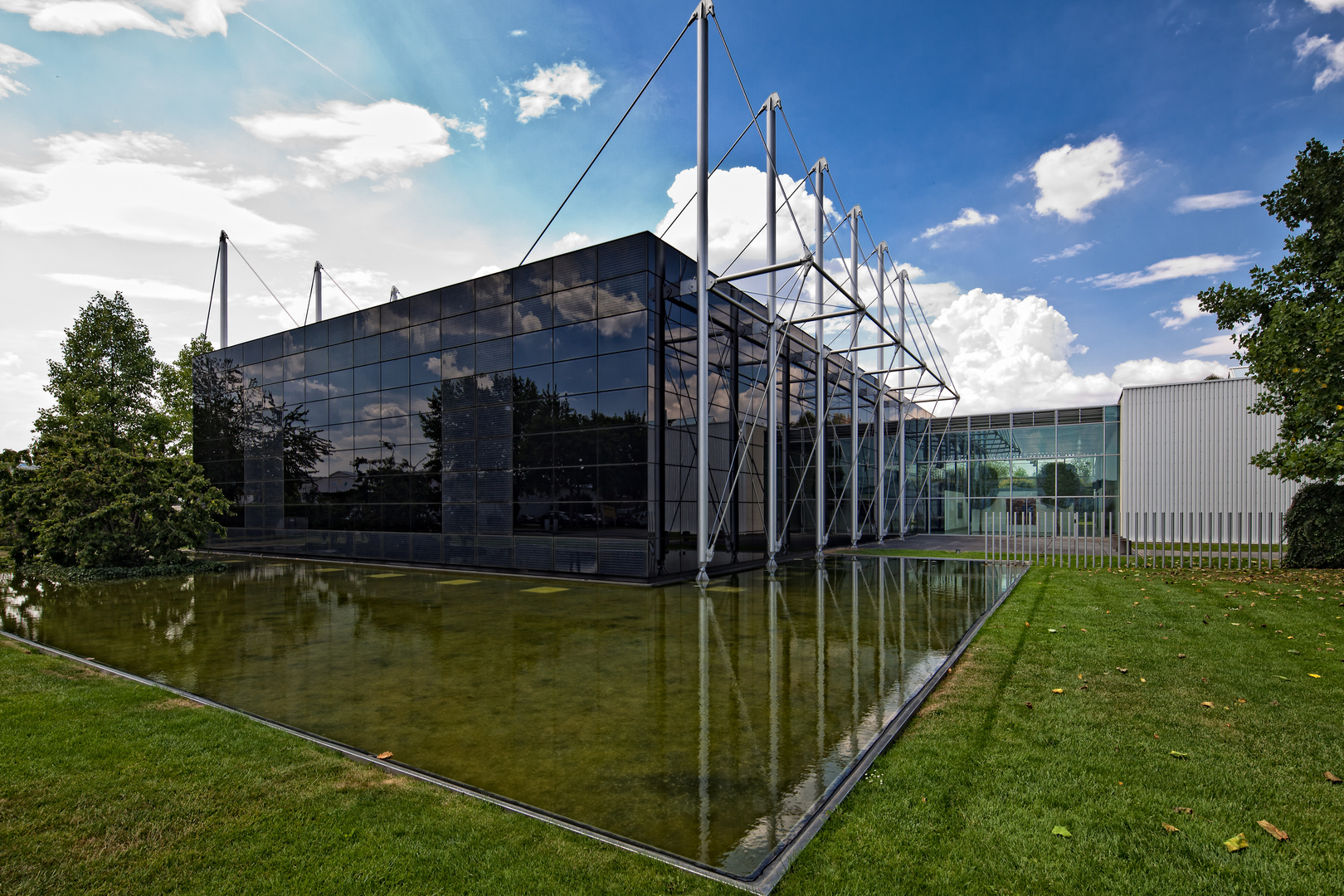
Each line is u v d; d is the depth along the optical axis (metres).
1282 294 14.81
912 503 35.59
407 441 21.64
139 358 38.31
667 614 11.52
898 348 26.94
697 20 15.85
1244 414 26.38
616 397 16.75
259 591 15.14
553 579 16.98
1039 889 3.11
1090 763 4.55
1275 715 5.52
